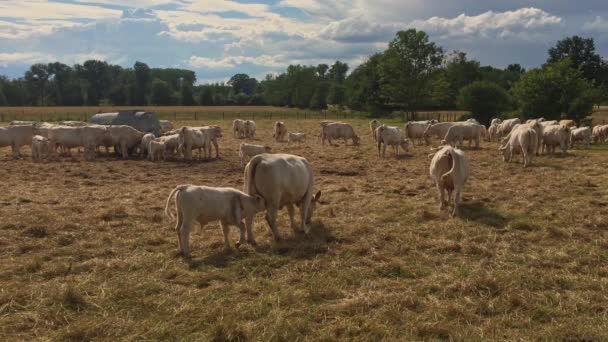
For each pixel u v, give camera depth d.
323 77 149.25
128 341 5.25
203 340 5.25
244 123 32.81
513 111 49.03
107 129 20.64
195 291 6.50
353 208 11.23
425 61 65.94
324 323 5.65
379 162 19.41
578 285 6.57
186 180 15.25
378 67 68.81
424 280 6.86
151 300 6.22
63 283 6.71
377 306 6.04
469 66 93.94
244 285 6.65
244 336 5.33
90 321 5.62
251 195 8.65
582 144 25.80
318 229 9.49
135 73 129.62
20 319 5.68
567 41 68.50
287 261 7.68
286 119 62.75
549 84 42.50
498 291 6.38
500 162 18.47
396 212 10.73
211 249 8.30
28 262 7.41
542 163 18.02
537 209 10.84
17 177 15.39
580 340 5.20
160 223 9.89
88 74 131.62
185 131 19.75
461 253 8.05
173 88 144.12
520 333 5.36
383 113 73.19
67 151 22.77
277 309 5.90
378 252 8.05
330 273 7.16
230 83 163.00
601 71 67.31
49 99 122.31
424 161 19.36
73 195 12.53
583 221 9.67
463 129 23.33
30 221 9.65
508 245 8.30
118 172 16.73
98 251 8.09
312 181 9.55
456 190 10.33
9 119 56.66
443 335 5.38
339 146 26.03
